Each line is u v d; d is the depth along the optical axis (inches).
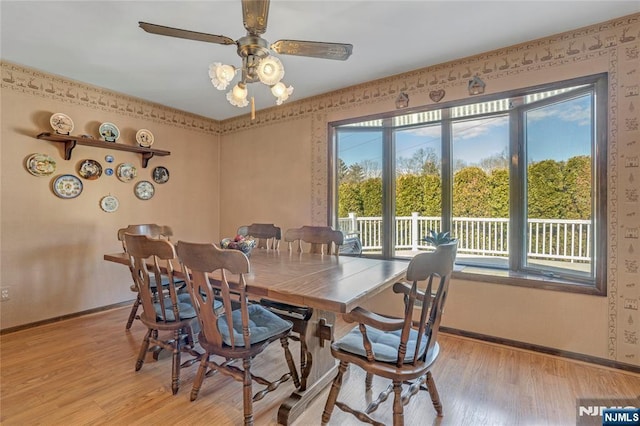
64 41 95.3
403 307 119.8
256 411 69.8
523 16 83.7
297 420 67.1
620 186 84.8
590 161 95.3
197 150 169.6
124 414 68.1
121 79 123.6
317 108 141.9
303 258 97.1
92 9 79.7
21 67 111.8
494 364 89.9
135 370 85.9
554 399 73.7
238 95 80.1
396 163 139.3
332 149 138.6
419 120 128.9
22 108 112.4
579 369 86.7
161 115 153.7
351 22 86.0
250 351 64.2
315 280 68.2
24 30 89.1
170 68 113.8
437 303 59.8
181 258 66.1
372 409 61.9
